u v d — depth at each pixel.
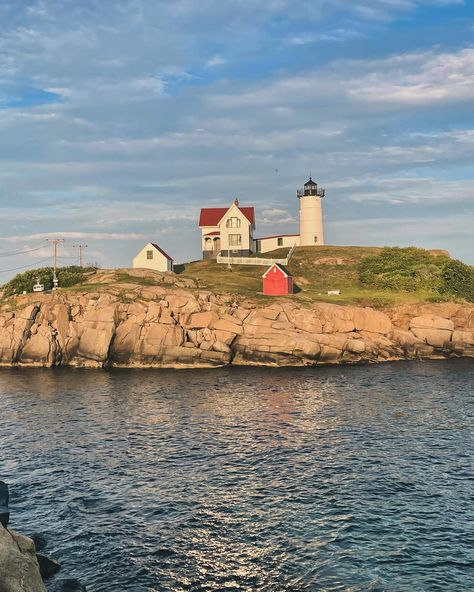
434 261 96.44
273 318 72.94
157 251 100.12
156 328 71.69
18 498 28.55
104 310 73.69
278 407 47.12
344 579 20.89
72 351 74.06
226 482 30.38
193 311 73.88
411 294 86.00
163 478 31.12
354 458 33.66
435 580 20.70
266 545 23.52
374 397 50.34
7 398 53.59
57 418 45.22
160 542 23.94
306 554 22.70
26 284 89.62
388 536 23.98
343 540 23.73
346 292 90.44
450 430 39.16
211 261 112.06
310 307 74.94
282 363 70.25
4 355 74.69
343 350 71.19
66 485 30.27
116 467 32.97
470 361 71.19
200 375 64.81
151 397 52.72
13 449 36.72
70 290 80.38
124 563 22.30
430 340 74.62
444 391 52.44
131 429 41.31
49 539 24.23
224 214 114.62
